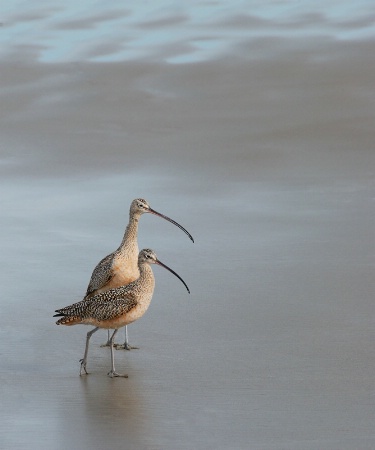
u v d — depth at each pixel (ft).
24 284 52.49
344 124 77.30
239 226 60.23
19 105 84.12
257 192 66.18
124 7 107.34
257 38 94.89
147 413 38.58
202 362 42.93
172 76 87.86
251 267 53.93
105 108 82.69
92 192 67.41
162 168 71.46
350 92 82.84
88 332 43.27
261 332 45.78
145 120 80.18
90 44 96.48
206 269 53.93
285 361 42.60
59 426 37.78
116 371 42.52
